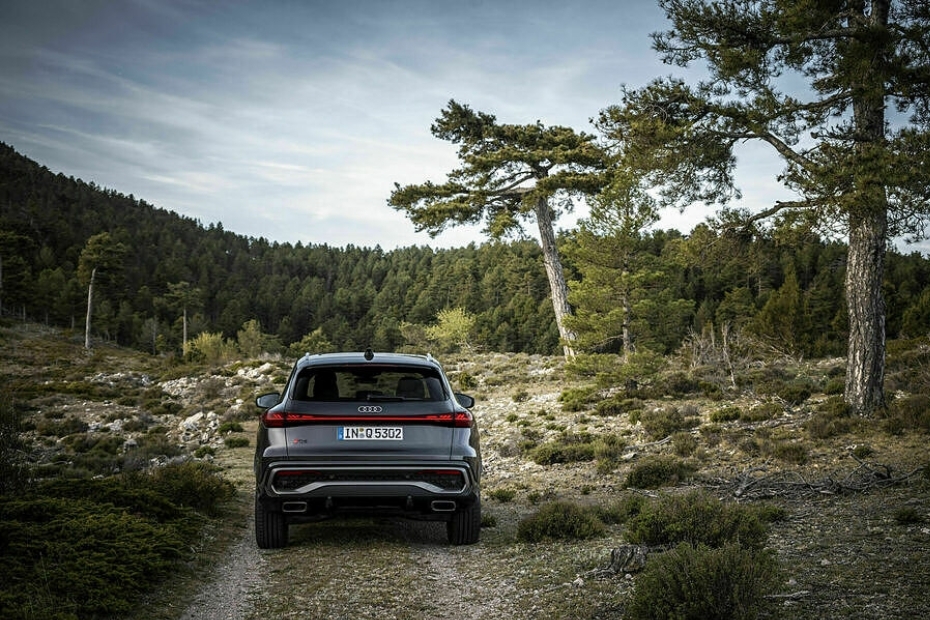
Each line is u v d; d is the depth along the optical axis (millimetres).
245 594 5555
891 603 4598
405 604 5281
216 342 78875
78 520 6598
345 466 6164
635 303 24062
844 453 12789
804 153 15602
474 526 7227
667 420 17406
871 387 15625
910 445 12820
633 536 6391
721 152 16750
